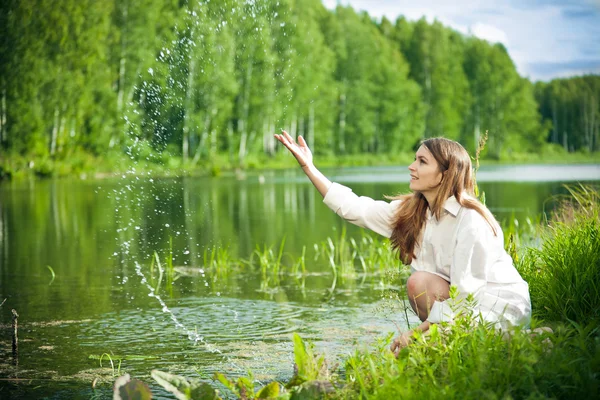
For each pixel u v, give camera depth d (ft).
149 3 91.61
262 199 49.80
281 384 10.07
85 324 14.01
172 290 17.79
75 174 80.69
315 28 137.59
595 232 12.71
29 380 10.37
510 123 185.47
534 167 124.36
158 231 30.68
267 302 16.19
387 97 159.22
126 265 21.81
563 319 11.25
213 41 86.22
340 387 9.02
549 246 13.75
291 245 26.21
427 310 9.92
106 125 86.69
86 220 35.58
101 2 90.94
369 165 143.64
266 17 106.22
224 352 11.91
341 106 150.41
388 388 7.64
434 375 8.29
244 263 22.33
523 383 7.54
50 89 85.20
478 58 189.16
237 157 118.52
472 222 9.68
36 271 20.67
